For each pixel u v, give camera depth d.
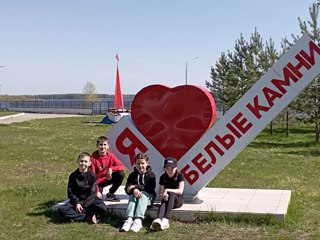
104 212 4.80
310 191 6.80
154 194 4.80
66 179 7.62
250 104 5.05
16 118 32.31
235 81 24.28
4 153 11.06
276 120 20.08
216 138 5.14
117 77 30.08
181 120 5.23
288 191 5.97
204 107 5.16
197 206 4.98
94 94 64.50
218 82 26.61
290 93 4.94
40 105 56.56
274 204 5.11
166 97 5.27
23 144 13.49
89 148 12.82
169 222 4.72
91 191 4.80
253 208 4.91
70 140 15.41
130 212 4.59
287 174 8.77
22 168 8.83
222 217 4.74
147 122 5.34
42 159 10.18
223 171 8.98
